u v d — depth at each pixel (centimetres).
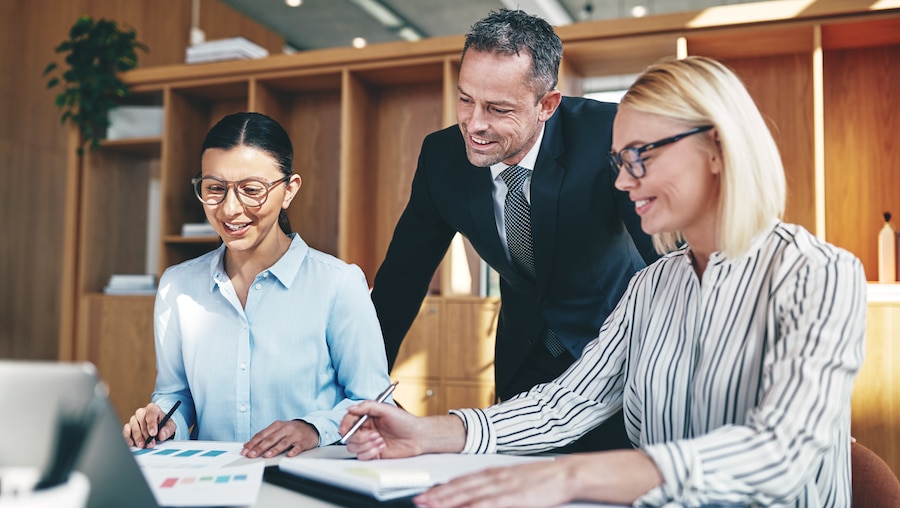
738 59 356
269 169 149
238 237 148
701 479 84
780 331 98
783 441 86
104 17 503
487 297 348
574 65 366
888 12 307
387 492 88
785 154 348
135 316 404
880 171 339
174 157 415
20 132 478
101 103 417
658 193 103
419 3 662
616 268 190
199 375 152
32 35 483
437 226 208
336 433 132
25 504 67
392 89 410
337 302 153
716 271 106
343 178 381
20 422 68
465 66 164
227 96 430
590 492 84
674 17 329
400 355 359
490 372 346
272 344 151
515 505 82
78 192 425
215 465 108
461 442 115
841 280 94
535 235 184
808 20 317
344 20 704
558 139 184
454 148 197
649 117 102
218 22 580
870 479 111
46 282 495
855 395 303
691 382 109
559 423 123
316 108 423
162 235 408
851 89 345
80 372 69
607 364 126
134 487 74
